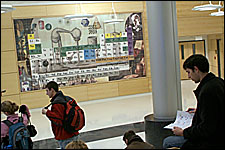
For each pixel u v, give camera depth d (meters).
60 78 11.32
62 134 5.00
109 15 11.80
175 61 6.02
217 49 11.34
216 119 3.66
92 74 11.75
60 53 11.27
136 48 12.27
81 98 11.59
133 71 12.28
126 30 12.06
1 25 10.44
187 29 11.27
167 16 5.77
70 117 4.94
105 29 11.80
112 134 7.09
